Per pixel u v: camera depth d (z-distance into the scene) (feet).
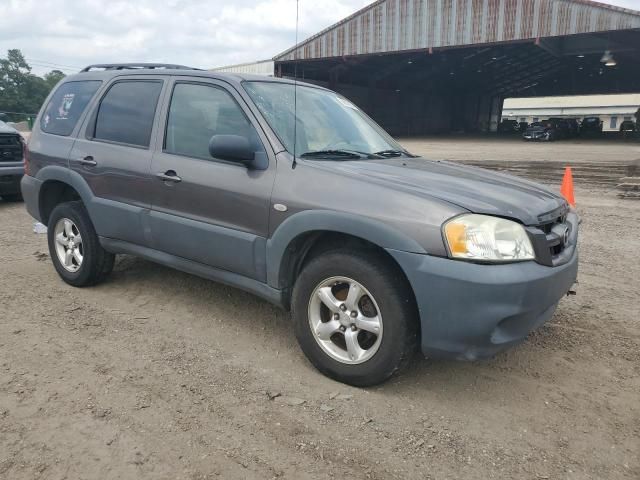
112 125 14.71
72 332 12.92
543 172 45.42
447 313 9.25
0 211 28.78
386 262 10.08
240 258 11.76
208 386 10.62
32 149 16.58
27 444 8.71
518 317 9.41
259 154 11.52
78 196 16.52
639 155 64.03
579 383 11.04
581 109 286.46
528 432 9.38
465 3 101.45
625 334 13.34
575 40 118.01
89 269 15.40
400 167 11.76
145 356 11.80
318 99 14.07
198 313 14.23
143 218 13.53
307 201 10.54
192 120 12.95
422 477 8.21
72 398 10.06
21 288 15.89
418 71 151.33
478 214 9.39
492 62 143.64
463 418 9.76
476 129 203.10
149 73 14.35
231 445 8.84
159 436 9.02
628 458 8.73
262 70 127.54
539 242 9.65
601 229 24.72
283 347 12.39
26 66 290.35
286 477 8.14
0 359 11.49
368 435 9.20
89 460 8.38
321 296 10.71
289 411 9.84
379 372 10.15
